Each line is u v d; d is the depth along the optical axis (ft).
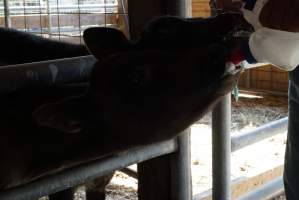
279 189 9.15
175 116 4.88
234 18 4.60
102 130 5.26
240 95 23.22
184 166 6.69
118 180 11.64
